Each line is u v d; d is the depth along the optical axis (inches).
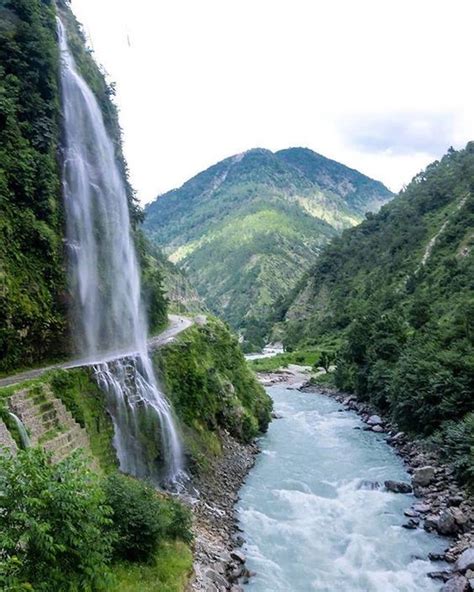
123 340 1675.7
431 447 1568.7
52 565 478.0
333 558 940.6
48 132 1411.2
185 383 1515.7
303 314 7313.0
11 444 721.6
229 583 807.1
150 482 1085.1
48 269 1290.6
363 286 6166.3
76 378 1054.4
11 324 1109.7
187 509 898.1
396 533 1034.1
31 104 1393.9
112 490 716.0
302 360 4589.1
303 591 825.5
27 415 820.6
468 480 1228.5
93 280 1551.4
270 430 2010.3
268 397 2246.6
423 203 6879.9
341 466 1513.3
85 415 1007.6
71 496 478.0
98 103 1947.6
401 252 6053.2
